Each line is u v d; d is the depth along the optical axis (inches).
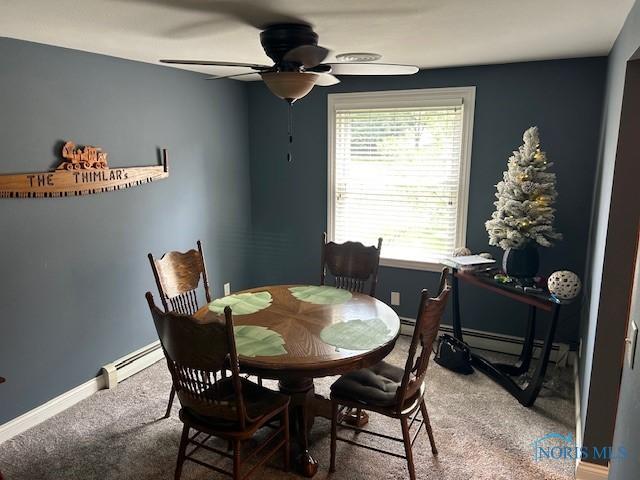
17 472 94.7
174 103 143.3
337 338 90.2
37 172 105.9
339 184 168.2
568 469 95.0
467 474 93.7
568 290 111.2
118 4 74.8
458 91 144.2
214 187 164.1
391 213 162.2
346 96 159.6
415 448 102.0
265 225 184.5
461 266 135.0
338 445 103.3
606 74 123.3
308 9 77.8
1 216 100.1
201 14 80.8
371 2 74.2
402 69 92.6
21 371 107.3
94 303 123.4
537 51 118.2
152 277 140.9
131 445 103.3
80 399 121.1
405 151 155.9
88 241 120.0
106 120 121.8
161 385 129.4
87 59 115.3
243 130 176.7
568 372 136.8
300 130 170.1
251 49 112.7
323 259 136.2
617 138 81.9
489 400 121.1
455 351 136.3
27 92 102.9
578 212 136.3
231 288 179.3
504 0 73.8
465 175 148.5
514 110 139.1
